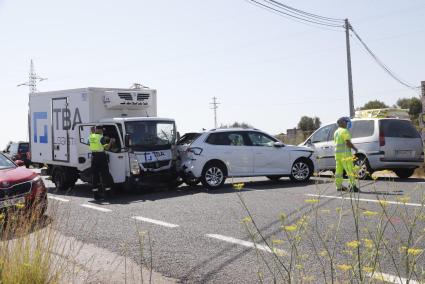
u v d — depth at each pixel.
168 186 13.58
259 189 12.73
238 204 10.21
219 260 6.05
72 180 14.79
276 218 8.48
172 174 13.20
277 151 13.93
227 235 7.36
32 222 5.44
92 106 13.59
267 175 13.80
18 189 8.77
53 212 6.09
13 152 33.88
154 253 6.49
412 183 13.02
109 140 12.66
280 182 14.53
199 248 6.66
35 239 4.76
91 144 12.16
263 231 7.49
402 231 6.82
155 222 8.61
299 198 10.69
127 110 14.22
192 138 13.54
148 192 13.32
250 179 15.94
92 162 12.12
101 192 12.25
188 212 9.51
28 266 4.32
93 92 13.63
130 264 6.02
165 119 13.45
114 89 14.05
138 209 10.17
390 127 14.51
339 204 9.47
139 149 12.74
